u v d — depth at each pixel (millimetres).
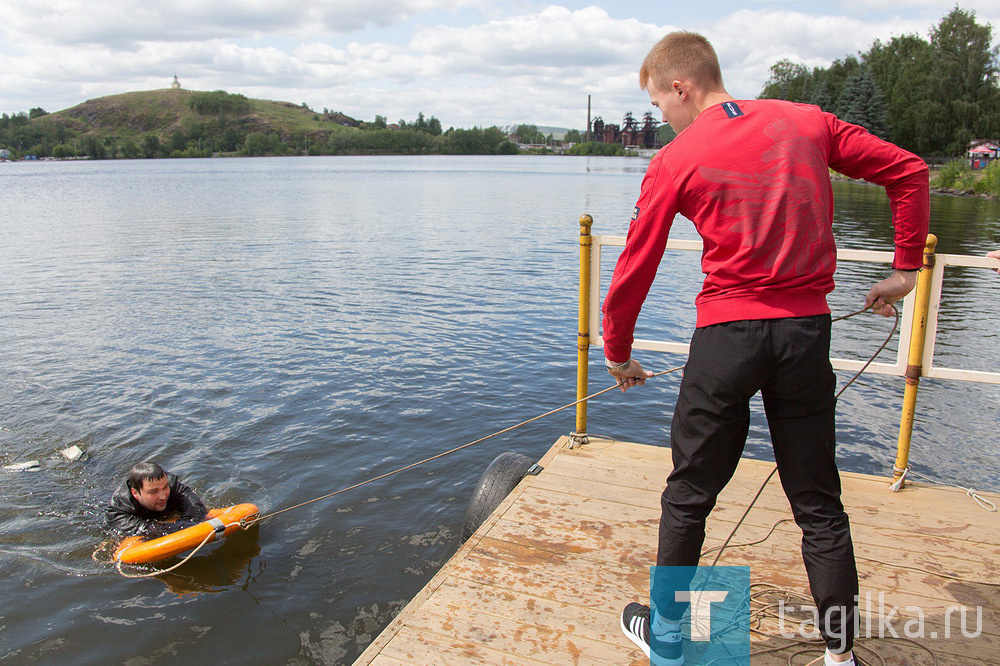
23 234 22297
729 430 2039
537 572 2799
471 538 3059
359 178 67312
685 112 2176
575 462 3799
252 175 76500
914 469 6047
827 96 78000
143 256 17312
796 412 1991
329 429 6566
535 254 17984
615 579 2742
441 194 43344
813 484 2049
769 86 90688
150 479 4840
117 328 10180
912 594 2609
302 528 4871
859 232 23766
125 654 3615
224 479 5605
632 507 3295
